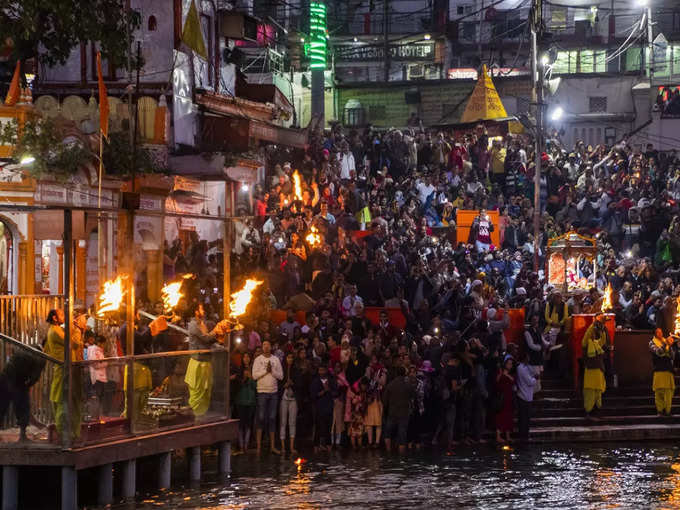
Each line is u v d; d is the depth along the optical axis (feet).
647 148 206.90
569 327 119.34
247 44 232.73
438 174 168.86
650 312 127.54
